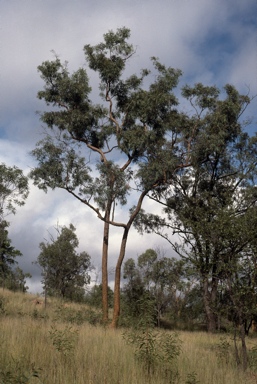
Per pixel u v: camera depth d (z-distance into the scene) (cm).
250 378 1120
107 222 2944
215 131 3222
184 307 3641
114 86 3203
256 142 3325
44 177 2875
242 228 1291
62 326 1700
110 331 1839
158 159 3038
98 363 1007
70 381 850
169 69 3172
